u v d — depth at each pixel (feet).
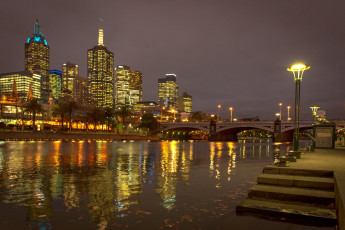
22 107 375.45
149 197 36.22
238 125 460.55
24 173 58.08
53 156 103.14
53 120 446.19
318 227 23.58
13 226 25.18
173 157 105.60
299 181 33.04
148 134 496.23
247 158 104.88
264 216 27.07
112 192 39.19
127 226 25.25
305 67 62.95
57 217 27.76
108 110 437.99
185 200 34.71
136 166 72.74
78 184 45.32
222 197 36.45
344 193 22.58
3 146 174.29
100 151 137.39
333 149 83.41
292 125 415.03
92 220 26.89
